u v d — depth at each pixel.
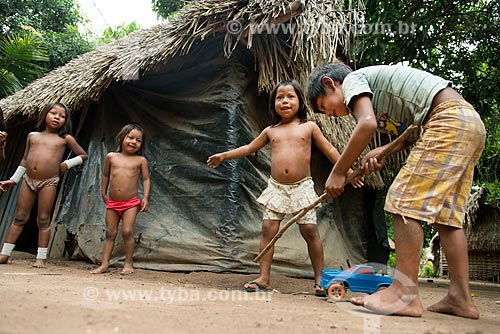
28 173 3.98
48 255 5.20
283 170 2.98
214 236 3.82
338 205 5.18
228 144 4.03
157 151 4.40
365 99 2.11
